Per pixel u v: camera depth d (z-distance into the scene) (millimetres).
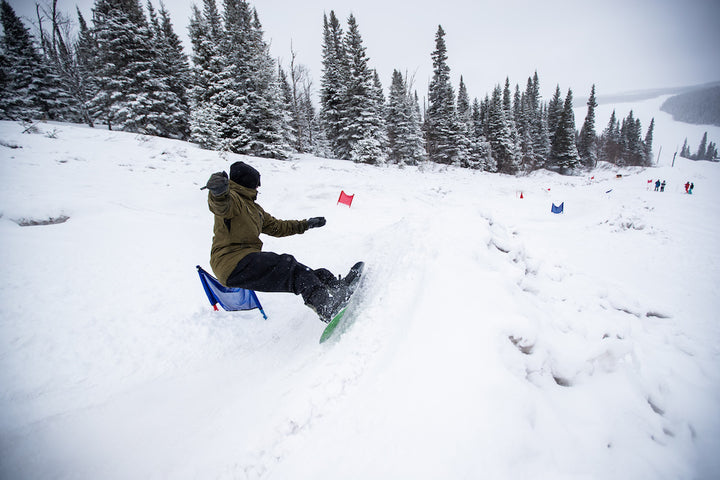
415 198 15648
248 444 1676
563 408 1718
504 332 1848
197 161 14570
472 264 2635
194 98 21922
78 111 27609
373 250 4961
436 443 1337
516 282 2996
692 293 7418
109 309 3945
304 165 20234
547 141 54344
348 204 12148
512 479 1233
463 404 1455
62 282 4430
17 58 24859
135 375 2885
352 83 26375
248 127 22188
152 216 7863
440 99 37969
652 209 18812
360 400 1705
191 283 4859
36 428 2145
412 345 1882
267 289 2297
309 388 1933
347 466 1367
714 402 2172
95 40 21203
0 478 1697
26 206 6613
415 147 32750
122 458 1835
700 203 21125
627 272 8883
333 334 2627
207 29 21969
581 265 9164
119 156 12586
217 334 3500
